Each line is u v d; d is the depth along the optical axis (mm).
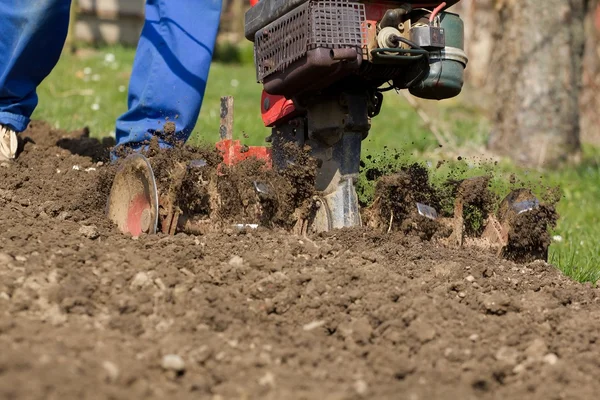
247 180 10172
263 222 10250
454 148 24172
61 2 12758
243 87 33031
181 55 12266
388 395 6652
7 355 6238
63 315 7598
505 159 23547
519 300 9117
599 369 7695
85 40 44781
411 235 10469
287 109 10805
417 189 10680
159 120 12352
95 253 8961
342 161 10242
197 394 6438
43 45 13039
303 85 9875
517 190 10828
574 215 18031
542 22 23750
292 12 9648
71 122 19578
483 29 38281
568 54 23719
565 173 22500
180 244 9398
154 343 7238
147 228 9789
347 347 7668
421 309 8383
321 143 10445
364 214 10625
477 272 9734
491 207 10859
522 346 7977
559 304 9164
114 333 7266
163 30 12344
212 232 10039
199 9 12422
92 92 25406
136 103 12477
